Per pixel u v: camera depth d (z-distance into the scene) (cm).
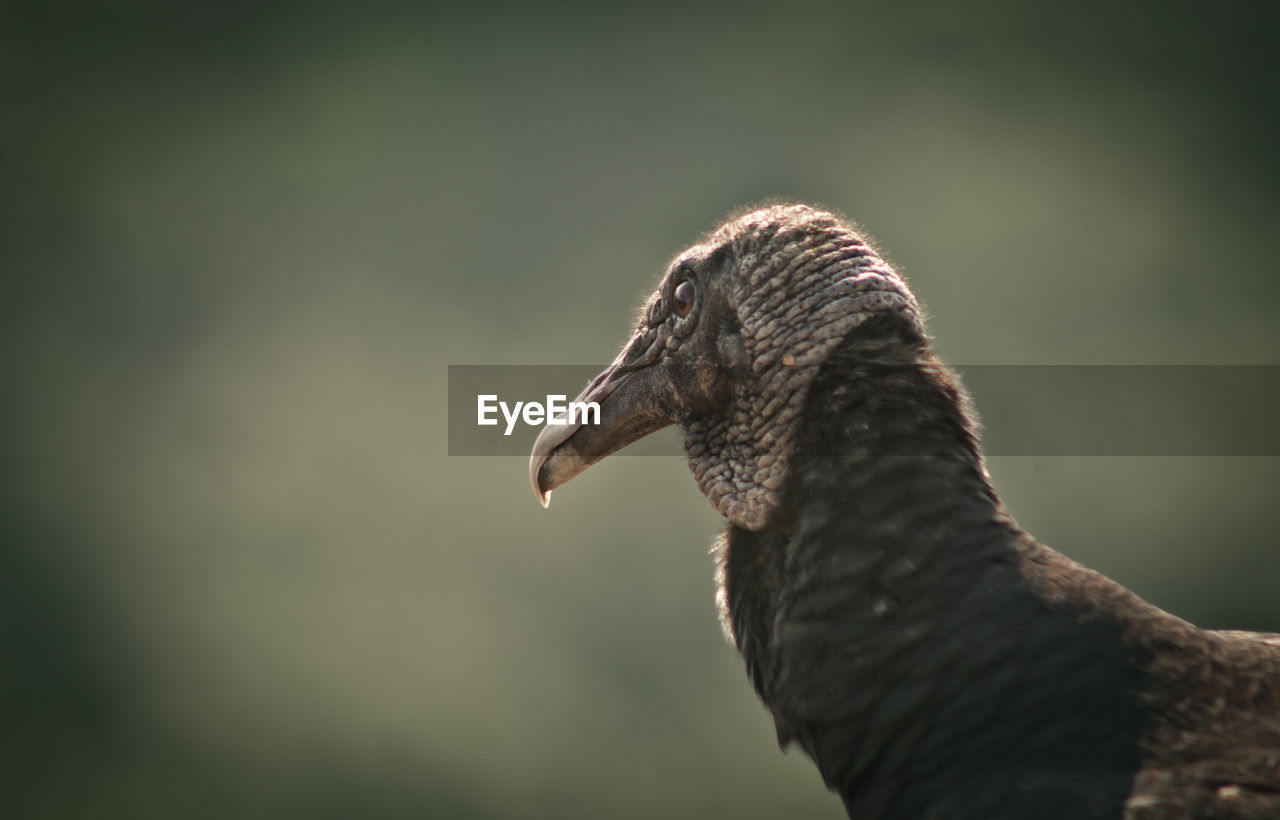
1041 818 231
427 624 1323
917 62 1844
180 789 1259
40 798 1258
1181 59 1769
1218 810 223
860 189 1747
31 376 1589
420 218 1770
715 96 1866
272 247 1709
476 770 1230
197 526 1446
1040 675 246
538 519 1373
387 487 1443
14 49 1823
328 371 1608
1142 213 1650
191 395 1569
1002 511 274
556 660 1291
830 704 265
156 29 1878
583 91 1859
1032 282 1600
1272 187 1653
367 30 1930
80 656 1354
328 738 1274
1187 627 255
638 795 1198
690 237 1766
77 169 1781
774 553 290
